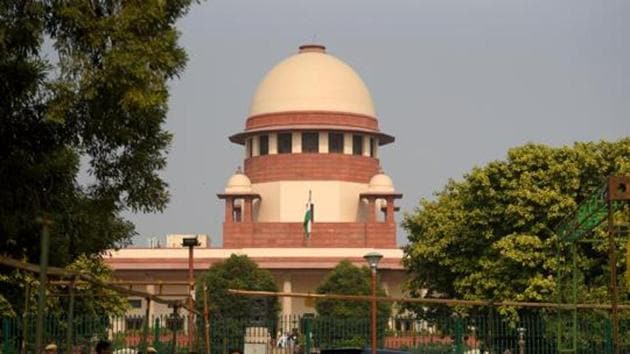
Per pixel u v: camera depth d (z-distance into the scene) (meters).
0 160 22.70
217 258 102.75
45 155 23.05
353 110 111.56
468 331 41.81
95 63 23.16
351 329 40.47
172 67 23.39
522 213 50.34
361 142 112.62
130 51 22.91
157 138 26.14
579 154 51.31
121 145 25.19
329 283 85.31
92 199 25.84
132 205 26.41
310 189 109.69
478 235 52.94
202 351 38.59
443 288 55.66
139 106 22.88
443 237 54.41
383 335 43.88
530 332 39.88
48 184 23.36
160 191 26.56
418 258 56.09
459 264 53.72
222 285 81.75
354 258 102.44
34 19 22.20
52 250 24.34
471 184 52.56
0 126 22.64
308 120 110.00
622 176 20.06
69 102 22.70
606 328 37.16
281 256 102.56
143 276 101.69
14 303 33.28
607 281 45.16
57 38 22.97
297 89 111.00
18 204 22.98
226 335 40.41
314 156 110.19
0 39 21.62
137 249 102.75
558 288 34.84
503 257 50.25
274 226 107.75
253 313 76.06
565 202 49.91
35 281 28.88
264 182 110.69
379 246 107.44
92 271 35.91
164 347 39.53
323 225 107.62
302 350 41.94
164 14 23.61
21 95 22.36
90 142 24.83
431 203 59.69
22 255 24.31
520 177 51.31
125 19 23.02
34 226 23.08
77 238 25.52
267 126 110.62
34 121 23.09
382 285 95.50
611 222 20.22
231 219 108.31
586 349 38.31
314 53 114.69
